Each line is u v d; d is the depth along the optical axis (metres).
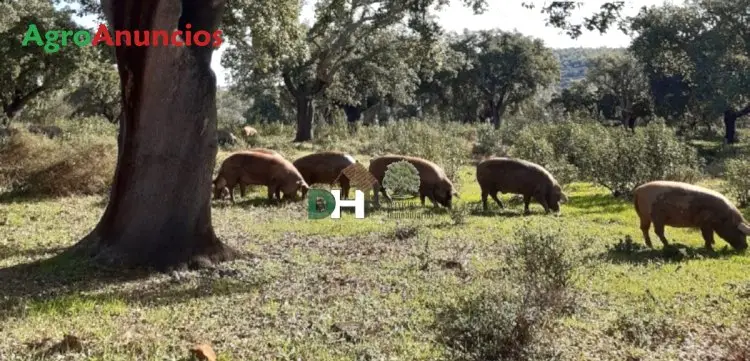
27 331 6.05
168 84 9.05
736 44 45.59
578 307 7.42
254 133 38.69
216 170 19.48
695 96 51.31
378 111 72.50
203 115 9.30
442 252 10.38
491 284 7.89
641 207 11.41
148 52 9.05
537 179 15.36
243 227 12.55
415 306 7.36
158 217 9.06
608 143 20.53
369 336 6.29
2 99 36.44
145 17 8.99
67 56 34.34
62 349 5.60
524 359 5.76
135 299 7.38
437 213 14.94
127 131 9.28
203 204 9.38
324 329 6.43
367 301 7.51
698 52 47.00
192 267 9.00
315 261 9.68
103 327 6.25
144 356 5.54
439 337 6.21
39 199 15.83
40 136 18.94
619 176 18.78
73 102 57.38
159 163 9.09
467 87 72.19
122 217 9.14
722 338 6.60
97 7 25.66
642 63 54.50
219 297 7.59
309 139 41.16
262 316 6.89
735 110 48.06
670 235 12.63
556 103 74.31
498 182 15.62
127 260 8.84
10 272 8.42
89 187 16.89
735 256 10.64
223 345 5.93
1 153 17.00
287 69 39.28
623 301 7.88
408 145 25.66
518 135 31.53
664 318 7.05
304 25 31.67
